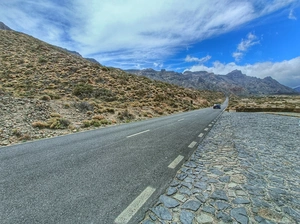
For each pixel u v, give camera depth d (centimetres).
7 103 1023
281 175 346
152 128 968
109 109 1527
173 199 265
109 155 475
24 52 3256
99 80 2861
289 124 1084
